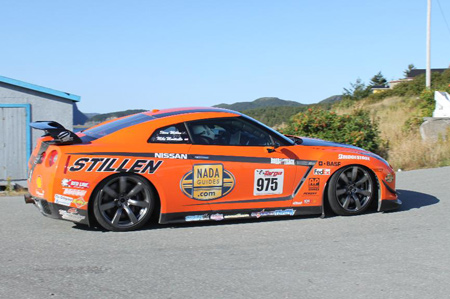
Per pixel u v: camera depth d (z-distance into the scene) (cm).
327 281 382
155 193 539
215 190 547
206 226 552
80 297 348
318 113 1201
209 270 407
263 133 576
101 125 579
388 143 1272
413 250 462
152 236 510
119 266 416
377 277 391
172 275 394
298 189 577
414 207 652
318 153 584
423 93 1755
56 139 510
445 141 1280
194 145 543
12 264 420
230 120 566
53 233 521
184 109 578
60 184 506
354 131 1157
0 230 534
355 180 600
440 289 366
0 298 345
